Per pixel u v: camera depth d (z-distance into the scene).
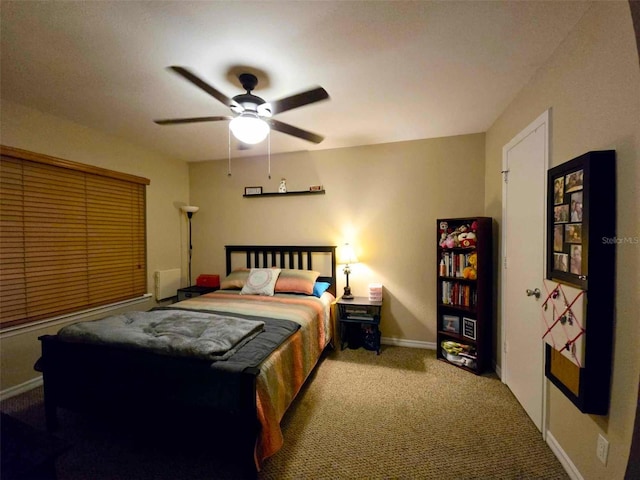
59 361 1.75
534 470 1.50
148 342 1.58
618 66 1.13
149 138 3.06
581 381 1.23
